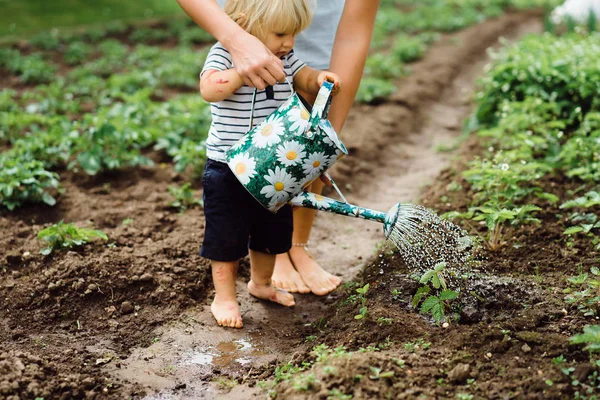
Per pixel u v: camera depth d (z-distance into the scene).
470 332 3.06
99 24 14.80
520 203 4.69
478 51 14.16
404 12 19.89
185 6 3.21
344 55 3.47
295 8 3.06
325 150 3.09
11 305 3.70
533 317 3.15
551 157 5.39
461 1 20.72
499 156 4.79
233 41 3.05
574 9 13.50
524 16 19.23
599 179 4.82
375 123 8.02
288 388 2.77
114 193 5.50
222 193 3.37
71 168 5.88
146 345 3.47
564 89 6.68
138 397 2.99
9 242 4.33
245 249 3.56
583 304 3.22
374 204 5.66
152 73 10.50
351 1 3.51
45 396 2.85
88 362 3.24
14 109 7.86
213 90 3.09
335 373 2.74
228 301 3.65
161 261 4.12
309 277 4.11
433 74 11.32
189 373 3.21
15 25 13.93
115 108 7.03
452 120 8.82
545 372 2.75
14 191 4.99
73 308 3.71
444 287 3.25
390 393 2.67
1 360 3.01
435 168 6.61
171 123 6.96
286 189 3.15
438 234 3.45
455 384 2.77
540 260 3.87
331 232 5.01
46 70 10.33
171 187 5.33
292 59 3.31
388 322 3.21
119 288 3.86
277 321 3.73
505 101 6.64
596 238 3.98
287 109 3.10
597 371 2.72
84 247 4.22
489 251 4.01
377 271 3.90
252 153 3.13
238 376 3.18
